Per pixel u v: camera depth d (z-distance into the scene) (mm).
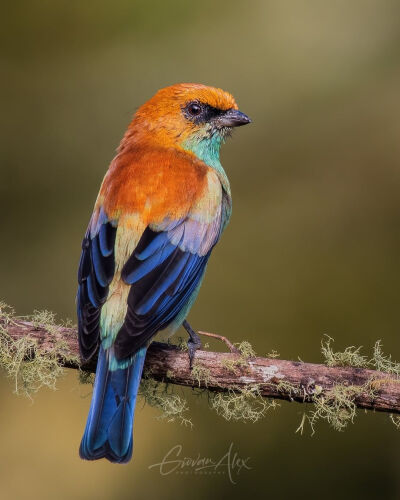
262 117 15883
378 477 11266
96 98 15914
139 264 8125
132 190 8516
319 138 15539
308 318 13391
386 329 13180
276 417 11508
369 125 15586
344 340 13156
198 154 9664
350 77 16016
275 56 16281
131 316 7777
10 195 15211
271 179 15305
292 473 11359
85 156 15656
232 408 8688
